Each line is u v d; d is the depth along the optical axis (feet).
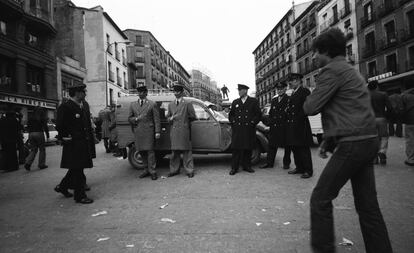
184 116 20.66
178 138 20.52
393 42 84.33
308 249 9.00
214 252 8.98
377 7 90.58
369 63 96.02
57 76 82.23
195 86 363.97
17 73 66.18
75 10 104.94
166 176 21.34
